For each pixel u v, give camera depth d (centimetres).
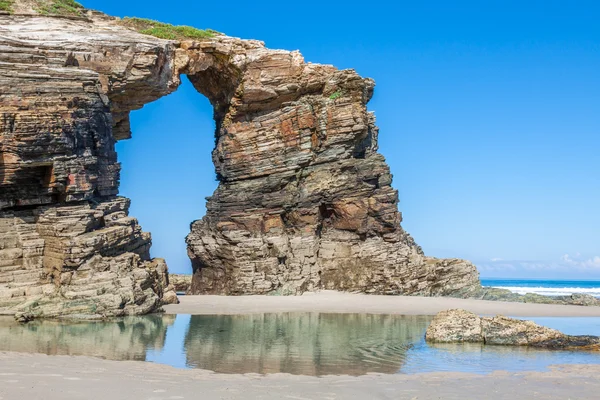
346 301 4494
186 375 1889
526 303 4728
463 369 2170
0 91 3503
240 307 4059
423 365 2241
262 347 2578
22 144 3462
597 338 2695
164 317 3484
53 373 1764
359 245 5188
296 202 5128
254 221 5072
